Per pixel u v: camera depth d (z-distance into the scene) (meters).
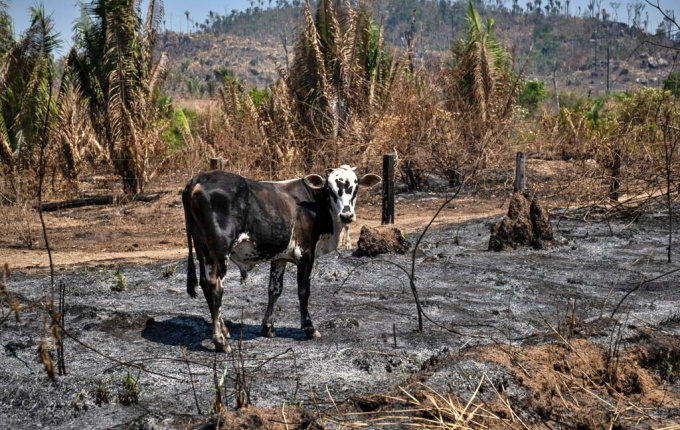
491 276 9.11
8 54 18.34
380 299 8.12
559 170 18.84
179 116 28.66
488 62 23.47
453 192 19.50
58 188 19.36
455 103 22.80
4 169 18.31
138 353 6.20
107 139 20.17
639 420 4.83
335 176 6.78
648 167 13.10
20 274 9.76
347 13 20.86
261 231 6.29
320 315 7.50
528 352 5.66
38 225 15.23
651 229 12.26
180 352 6.24
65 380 5.36
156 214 16.81
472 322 7.11
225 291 8.60
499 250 10.77
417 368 5.73
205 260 6.17
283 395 5.20
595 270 9.45
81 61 19.80
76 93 19.91
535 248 10.84
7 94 18.77
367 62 22.39
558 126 25.47
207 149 22.69
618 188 13.46
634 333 6.42
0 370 5.67
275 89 21.27
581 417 4.81
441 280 9.02
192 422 4.70
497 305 7.79
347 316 7.35
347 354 6.04
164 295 8.47
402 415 4.77
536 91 44.00
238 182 6.18
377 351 6.11
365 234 10.45
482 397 4.98
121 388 5.25
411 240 11.65
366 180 7.18
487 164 20.16
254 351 6.26
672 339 6.19
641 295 8.16
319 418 4.60
